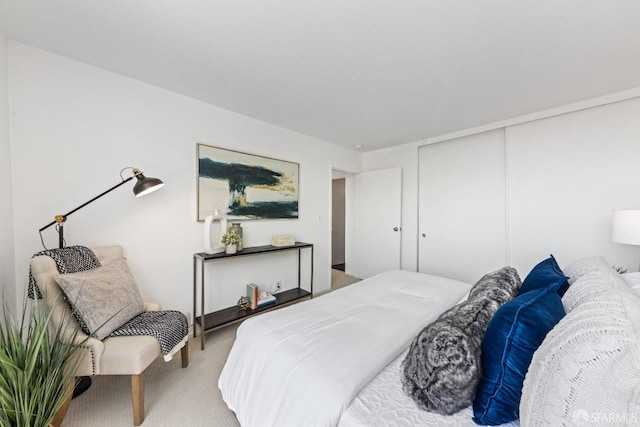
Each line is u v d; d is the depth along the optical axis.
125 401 1.55
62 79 1.79
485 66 1.88
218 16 1.41
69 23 1.47
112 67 1.93
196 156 2.45
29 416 1.00
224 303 2.69
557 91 2.26
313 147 3.62
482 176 3.21
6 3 1.31
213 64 1.88
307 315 1.48
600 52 1.71
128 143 2.07
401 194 3.93
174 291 2.33
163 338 1.56
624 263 2.31
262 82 2.13
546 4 1.31
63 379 1.20
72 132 1.83
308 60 1.82
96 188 1.93
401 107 2.60
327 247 3.82
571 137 2.55
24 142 1.66
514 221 2.91
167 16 1.41
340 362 1.04
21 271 1.65
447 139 3.44
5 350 1.03
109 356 1.37
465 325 0.90
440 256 3.59
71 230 1.84
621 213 1.94
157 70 1.97
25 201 1.67
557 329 0.69
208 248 2.36
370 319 1.41
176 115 2.32
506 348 0.77
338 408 0.85
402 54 1.74
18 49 1.64
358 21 1.44
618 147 2.32
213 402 1.56
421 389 0.85
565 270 1.48
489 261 3.14
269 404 1.03
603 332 0.58
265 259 3.05
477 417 0.79
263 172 3.01
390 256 3.99
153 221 2.21
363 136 3.57
